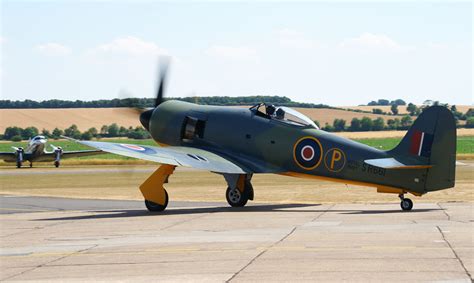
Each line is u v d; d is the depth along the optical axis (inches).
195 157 1533.0
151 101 1833.2
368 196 1926.7
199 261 829.8
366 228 1087.6
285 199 1911.9
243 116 1595.7
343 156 1439.5
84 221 1337.4
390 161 1352.1
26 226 1272.1
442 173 1328.7
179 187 2495.1
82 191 2404.0
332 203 1711.4
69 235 1118.4
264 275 735.7
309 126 1507.1
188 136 1665.8
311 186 2386.8
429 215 1270.9
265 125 1557.6
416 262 776.3
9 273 797.2
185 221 1278.3
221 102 4933.6
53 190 2475.4
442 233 997.8
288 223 1193.4
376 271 736.3
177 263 821.9
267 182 2669.8
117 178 3198.8
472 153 5610.2
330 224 1160.8
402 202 1384.1
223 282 708.7
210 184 2647.6
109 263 837.8
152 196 1518.2
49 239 1076.5
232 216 1352.1
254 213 1409.9
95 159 5885.8
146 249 935.7
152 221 1298.0
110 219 1364.4
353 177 1427.2
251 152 1573.6
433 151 1332.4
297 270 755.4
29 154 4773.6
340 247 895.7
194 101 1886.1
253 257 842.8
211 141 1628.9
